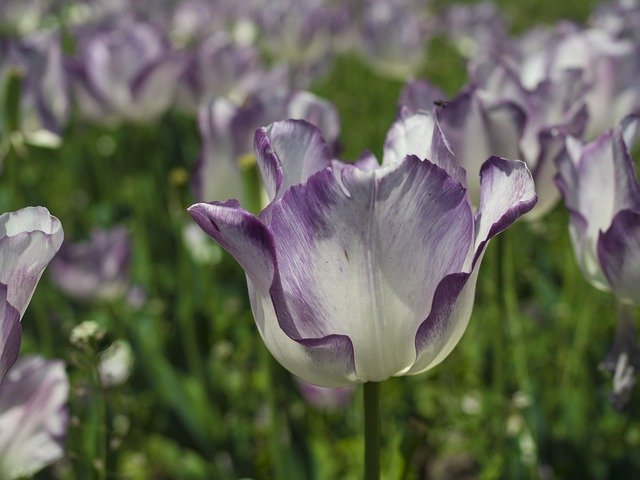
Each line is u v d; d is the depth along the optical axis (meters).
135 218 1.20
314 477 0.72
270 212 0.43
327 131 0.65
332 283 0.43
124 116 1.02
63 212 1.34
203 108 0.66
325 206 0.42
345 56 2.18
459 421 0.79
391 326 0.44
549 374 0.81
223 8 2.03
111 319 0.93
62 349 0.90
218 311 1.04
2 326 0.39
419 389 0.87
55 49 0.81
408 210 0.42
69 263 0.90
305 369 0.44
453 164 0.44
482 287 0.96
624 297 0.52
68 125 1.46
